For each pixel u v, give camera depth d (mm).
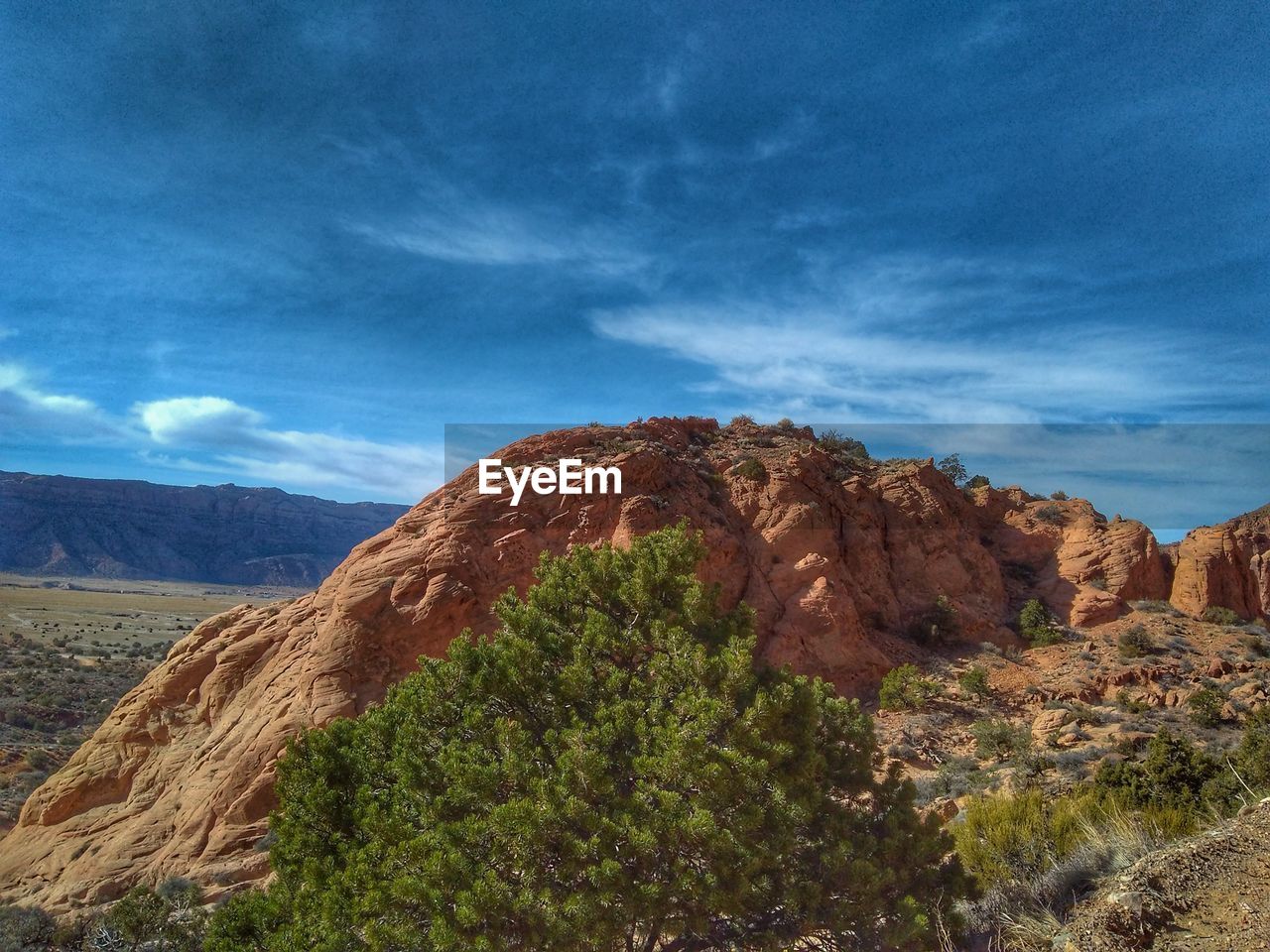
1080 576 34781
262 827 20078
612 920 6785
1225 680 26078
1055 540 37625
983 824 9938
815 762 8000
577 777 7387
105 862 20531
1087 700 25469
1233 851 6680
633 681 8719
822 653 27141
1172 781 11117
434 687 8945
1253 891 5977
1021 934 7078
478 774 7594
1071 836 8898
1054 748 21156
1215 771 11227
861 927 7609
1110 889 6883
